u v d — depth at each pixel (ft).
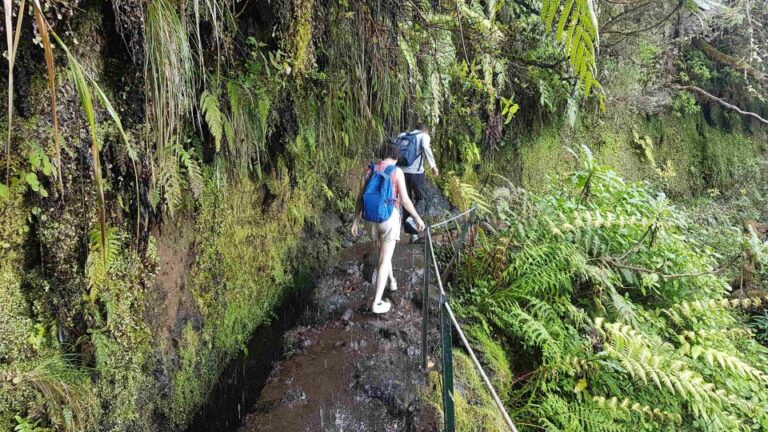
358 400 10.16
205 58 10.53
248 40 11.11
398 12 14.75
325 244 18.81
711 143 37.99
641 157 34.96
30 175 7.02
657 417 11.49
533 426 10.85
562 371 12.10
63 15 7.06
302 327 13.38
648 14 24.45
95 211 8.16
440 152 24.52
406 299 14.40
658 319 15.23
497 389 11.48
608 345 11.14
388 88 16.69
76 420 7.79
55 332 7.79
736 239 22.41
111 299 8.59
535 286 14.05
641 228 17.12
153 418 9.77
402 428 9.46
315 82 14.87
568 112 25.71
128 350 9.06
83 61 7.61
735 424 11.26
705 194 36.99
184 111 9.68
